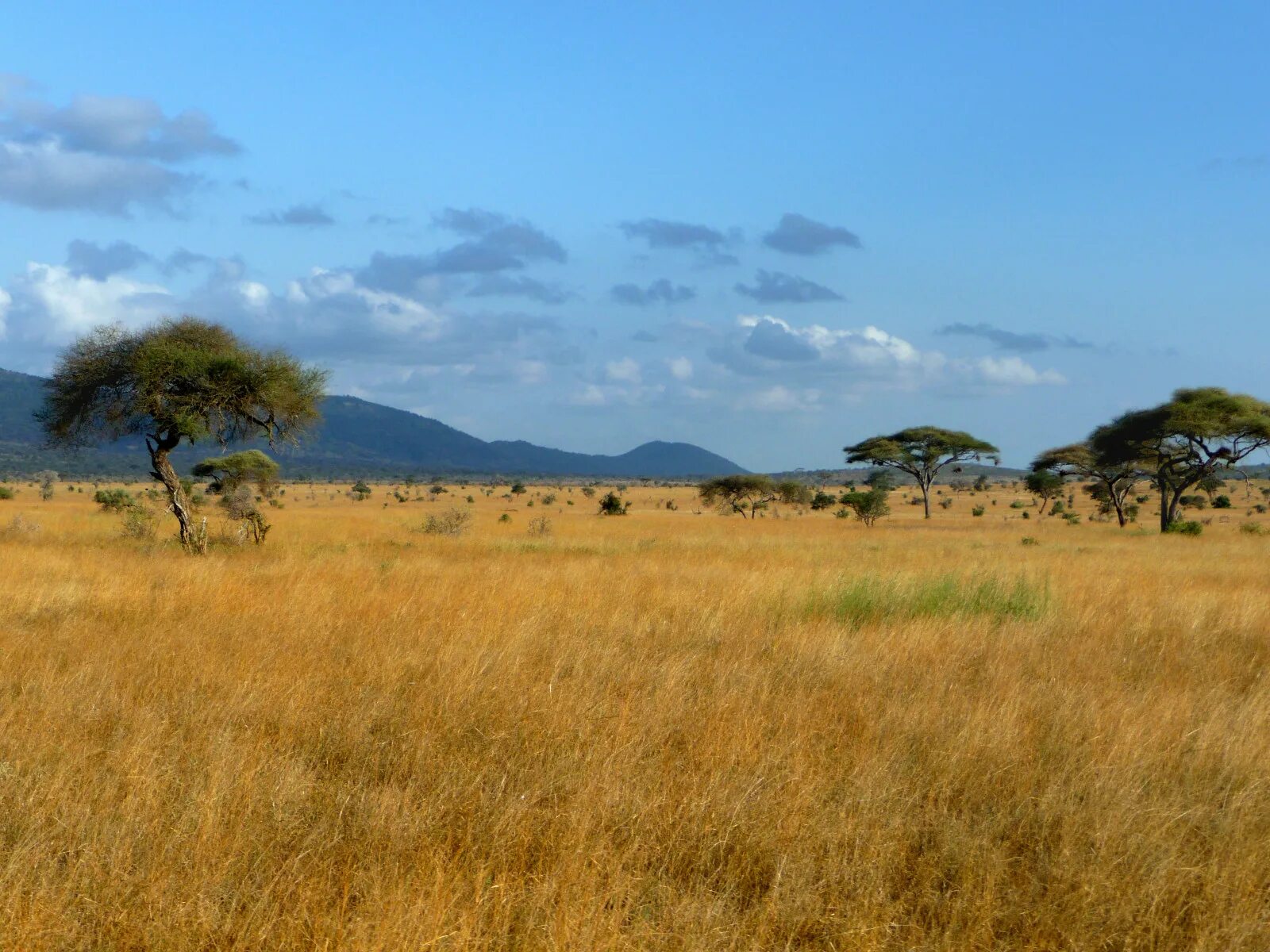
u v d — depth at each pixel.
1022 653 9.70
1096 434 51.12
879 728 6.41
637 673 8.17
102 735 6.15
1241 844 4.56
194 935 3.75
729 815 4.80
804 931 3.95
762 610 12.37
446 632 9.91
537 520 39.62
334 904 3.98
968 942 3.81
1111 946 3.86
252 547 23.47
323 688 7.37
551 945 3.60
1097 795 5.11
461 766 5.57
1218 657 9.70
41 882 4.00
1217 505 84.81
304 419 23.97
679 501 102.25
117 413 22.19
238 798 4.93
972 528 50.19
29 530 27.02
